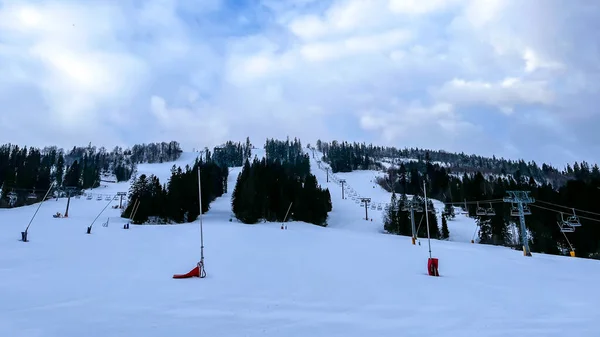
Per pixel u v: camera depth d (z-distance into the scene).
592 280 18.25
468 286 14.93
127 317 8.98
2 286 11.79
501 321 9.55
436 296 12.72
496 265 23.45
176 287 12.77
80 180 110.94
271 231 39.62
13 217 45.47
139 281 13.60
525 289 14.86
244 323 8.82
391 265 20.73
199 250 23.77
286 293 12.50
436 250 31.22
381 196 105.19
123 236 30.55
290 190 67.56
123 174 135.75
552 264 26.42
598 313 10.74
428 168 118.44
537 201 55.56
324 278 15.63
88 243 25.08
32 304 9.88
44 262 16.97
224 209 73.31
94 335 7.53
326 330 8.42
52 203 74.44
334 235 40.78
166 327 8.27
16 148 107.19
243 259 20.56
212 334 7.88
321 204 67.12
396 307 10.97
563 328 8.91
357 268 18.95
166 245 25.92
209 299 11.20
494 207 59.50
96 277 14.02
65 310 9.41
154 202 55.03
